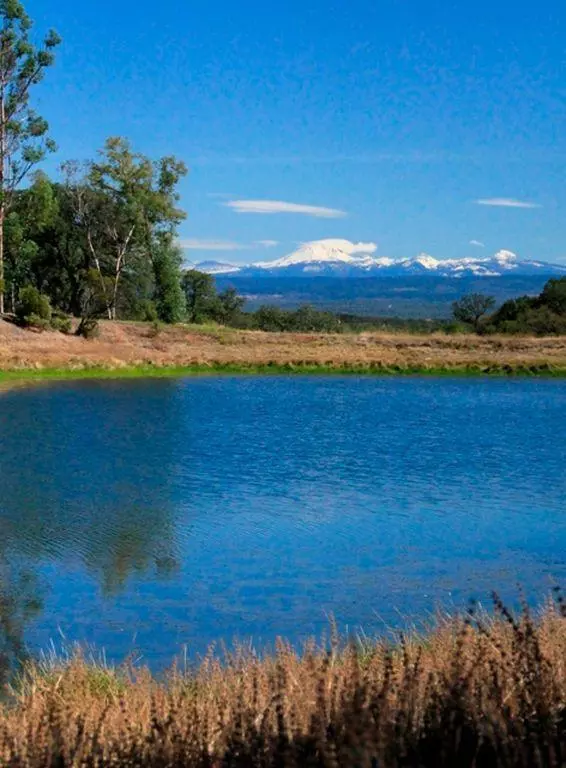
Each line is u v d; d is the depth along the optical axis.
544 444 26.95
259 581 13.45
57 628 11.44
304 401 38.47
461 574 13.79
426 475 21.89
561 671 5.39
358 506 18.48
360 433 29.23
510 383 47.69
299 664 7.12
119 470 22.14
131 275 79.56
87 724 5.40
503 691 5.17
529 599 12.41
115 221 77.31
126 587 13.11
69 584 13.23
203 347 60.78
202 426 30.38
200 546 15.31
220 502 18.72
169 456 24.27
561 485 20.64
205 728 5.14
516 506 18.52
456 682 5.11
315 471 22.30
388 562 14.49
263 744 4.80
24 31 61.97
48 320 58.81
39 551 14.89
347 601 12.51
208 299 94.75
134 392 41.03
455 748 4.72
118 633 11.27
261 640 10.95
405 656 5.63
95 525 16.69
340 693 5.28
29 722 5.51
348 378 50.06
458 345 63.03
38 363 48.28
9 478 20.94
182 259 80.81
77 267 79.75
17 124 63.03
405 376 51.50
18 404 35.75
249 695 5.72
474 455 24.89
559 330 70.94
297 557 14.67
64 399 37.75
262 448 25.94
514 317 76.56
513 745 4.61
